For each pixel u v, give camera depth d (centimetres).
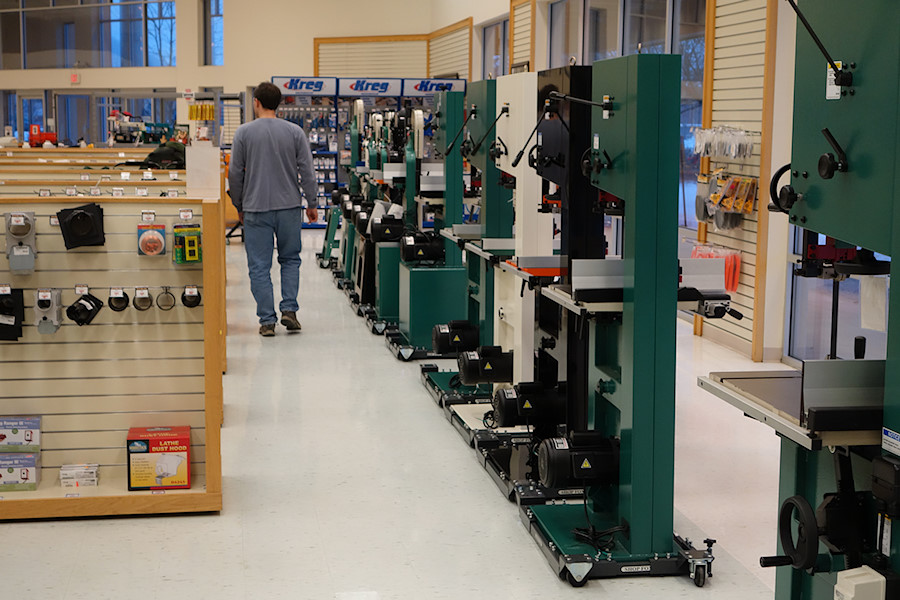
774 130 678
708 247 751
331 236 1180
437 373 622
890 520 219
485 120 524
